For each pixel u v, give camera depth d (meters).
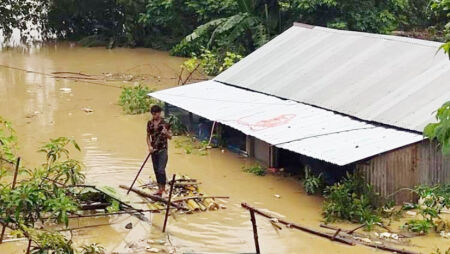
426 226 10.40
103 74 24.64
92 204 11.19
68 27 33.69
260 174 13.45
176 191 12.15
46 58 28.14
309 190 12.22
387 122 12.40
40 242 7.88
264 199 12.04
